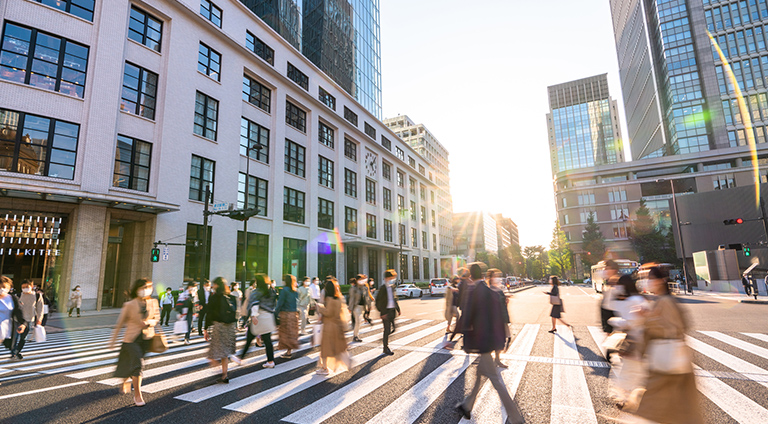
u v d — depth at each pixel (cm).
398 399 500
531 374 622
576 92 13412
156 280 1950
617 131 12700
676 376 316
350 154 4050
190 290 1244
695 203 4516
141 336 493
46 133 1669
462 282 892
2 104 1565
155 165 2025
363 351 835
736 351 770
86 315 1670
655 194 7775
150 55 2077
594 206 8050
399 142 5284
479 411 455
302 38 4316
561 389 537
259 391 539
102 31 1855
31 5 1673
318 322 678
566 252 7719
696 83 7712
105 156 1795
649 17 8856
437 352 820
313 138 3366
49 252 1769
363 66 5106
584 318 1429
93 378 622
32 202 1628
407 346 895
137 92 2006
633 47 10331
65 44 1762
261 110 2831
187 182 2164
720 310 1608
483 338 422
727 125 7369
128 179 1914
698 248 4422
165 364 716
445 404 480
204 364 714
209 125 2383
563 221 8388
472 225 14425
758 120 7194
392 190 4869
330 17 4422
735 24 7562
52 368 701
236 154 2531
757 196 4128
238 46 2594
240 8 2716
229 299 638
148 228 1988
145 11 2084
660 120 8606
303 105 3284
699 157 7350
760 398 482
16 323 803
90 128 1764
